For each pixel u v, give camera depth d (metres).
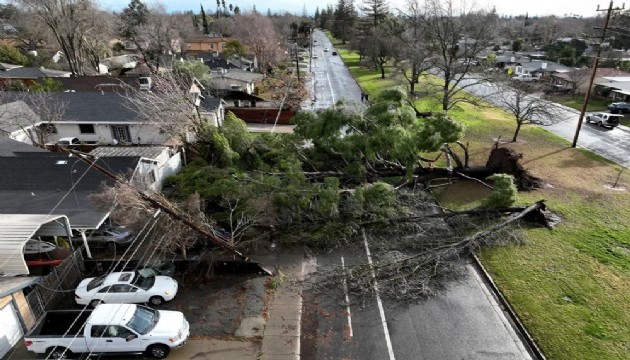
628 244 17.58
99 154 23.27
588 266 16.09
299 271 16.33
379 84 61.81
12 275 13.53
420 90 55.44
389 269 15.94
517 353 12.27
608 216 19.98
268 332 13.16
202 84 44.72
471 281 15.60
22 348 12.50
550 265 16.19
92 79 42.09
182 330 12.37
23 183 19.09
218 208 20.09
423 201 21.58
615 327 13.02
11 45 69.62
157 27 67.50
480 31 41.09
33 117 29.89
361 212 18.80
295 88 55.56
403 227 18.92
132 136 31.42
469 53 45.31
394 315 13.90
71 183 19.08
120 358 12.24
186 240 15.90
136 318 12.32
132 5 86.94
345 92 56.41
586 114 41.22
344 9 125.62
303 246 17.91
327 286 15.40
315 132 22.05
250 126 39.94
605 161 27.83
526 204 20.83
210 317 13.78
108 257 16.72
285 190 18.89
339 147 21.64
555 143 31.86
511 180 19.58
